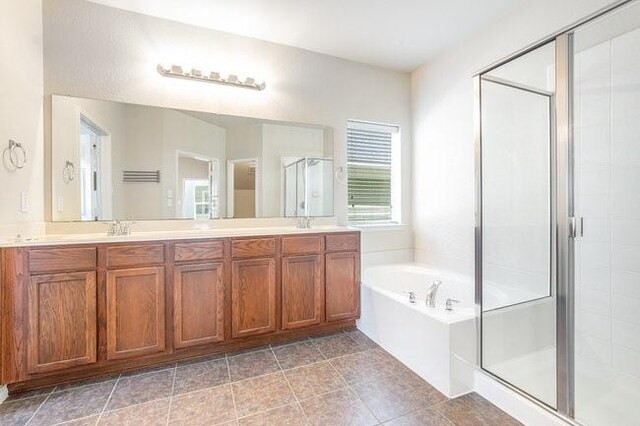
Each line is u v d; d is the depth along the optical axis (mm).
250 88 2762
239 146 2734
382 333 2363
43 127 2154
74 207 2238
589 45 1806
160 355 2059
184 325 2098
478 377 1788
